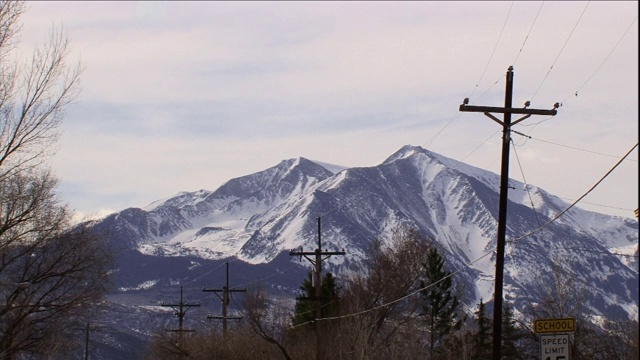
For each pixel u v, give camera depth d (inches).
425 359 2454.5
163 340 3351.4
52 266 1963.6
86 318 2098.9
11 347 1924.2
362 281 3051.2
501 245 1243.8
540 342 1072.2
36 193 1872.5
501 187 1247.5
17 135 1674.5
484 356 2509.8
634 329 2209.6
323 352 2332.7
